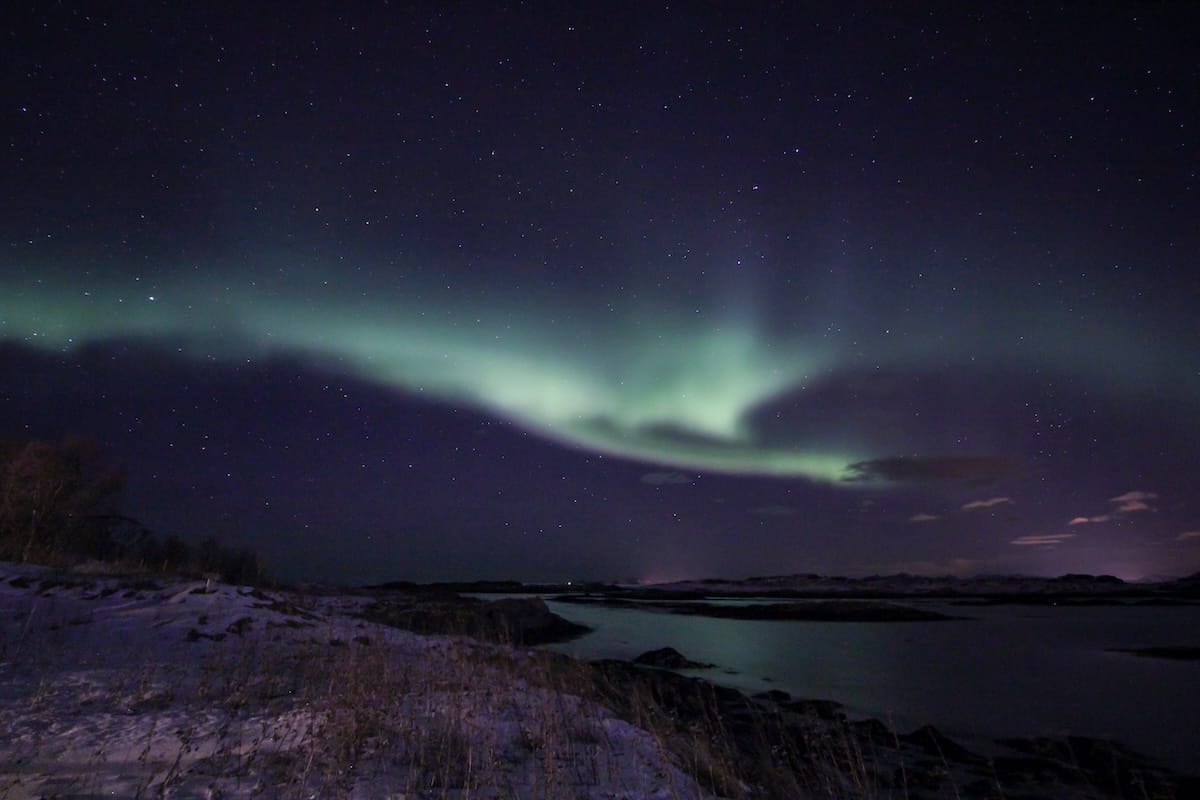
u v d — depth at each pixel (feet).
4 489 61.93
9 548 56.24
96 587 45.57
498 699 29.30
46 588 43.75
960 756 40.06
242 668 30.63
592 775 21.52
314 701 25.40
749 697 57.00
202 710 23.75
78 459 69.41
